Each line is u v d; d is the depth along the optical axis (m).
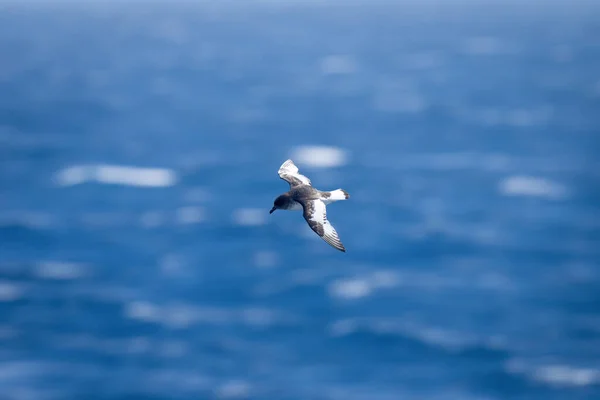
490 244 71.00
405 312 55.38
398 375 46.50
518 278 61.94
